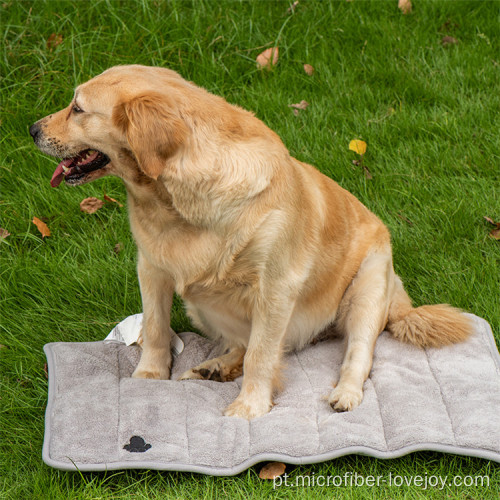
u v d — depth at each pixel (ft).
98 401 13.03
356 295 14.94
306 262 13.56
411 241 18.10
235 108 13.01
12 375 14.82
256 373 13.33
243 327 14.24
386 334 15.35
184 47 23.70
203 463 12.02
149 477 12.23
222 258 12.57
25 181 19.71
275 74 23.27
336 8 25.79
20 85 22.04
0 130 21.11
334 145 20.86
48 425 12.63
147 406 12.95
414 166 20.33
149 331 14.35
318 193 14.37
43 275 17.19
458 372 13.91
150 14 24.04
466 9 25.94
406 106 22.33
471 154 20.44
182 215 12.23
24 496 12.03
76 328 16.05
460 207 18.58
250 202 12.20
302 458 11.94
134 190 12.51
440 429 12.38
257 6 25.22
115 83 12.03
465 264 17.31
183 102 11.97
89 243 18.21
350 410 12.96
